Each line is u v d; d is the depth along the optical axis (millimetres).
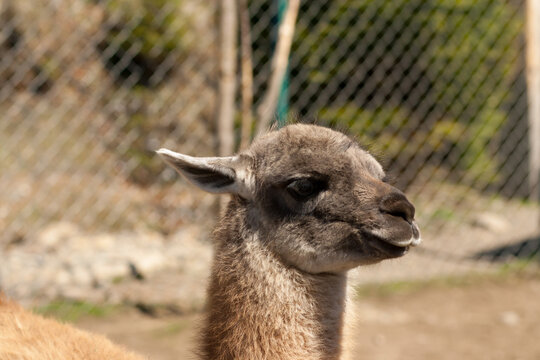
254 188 5523
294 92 13609
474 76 17281
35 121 16859
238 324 5223
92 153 16656
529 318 11086
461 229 15930
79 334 5605
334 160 5352
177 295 10977
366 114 15109
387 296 11773
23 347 5102
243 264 5336
